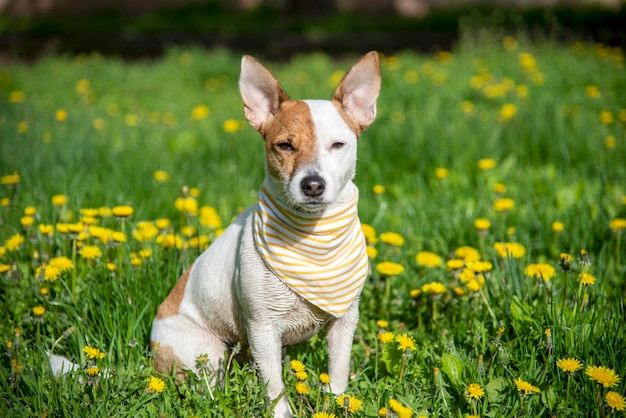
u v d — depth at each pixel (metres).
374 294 1.45
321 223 1.19
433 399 1.19
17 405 1.15
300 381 1.19
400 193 1.88
